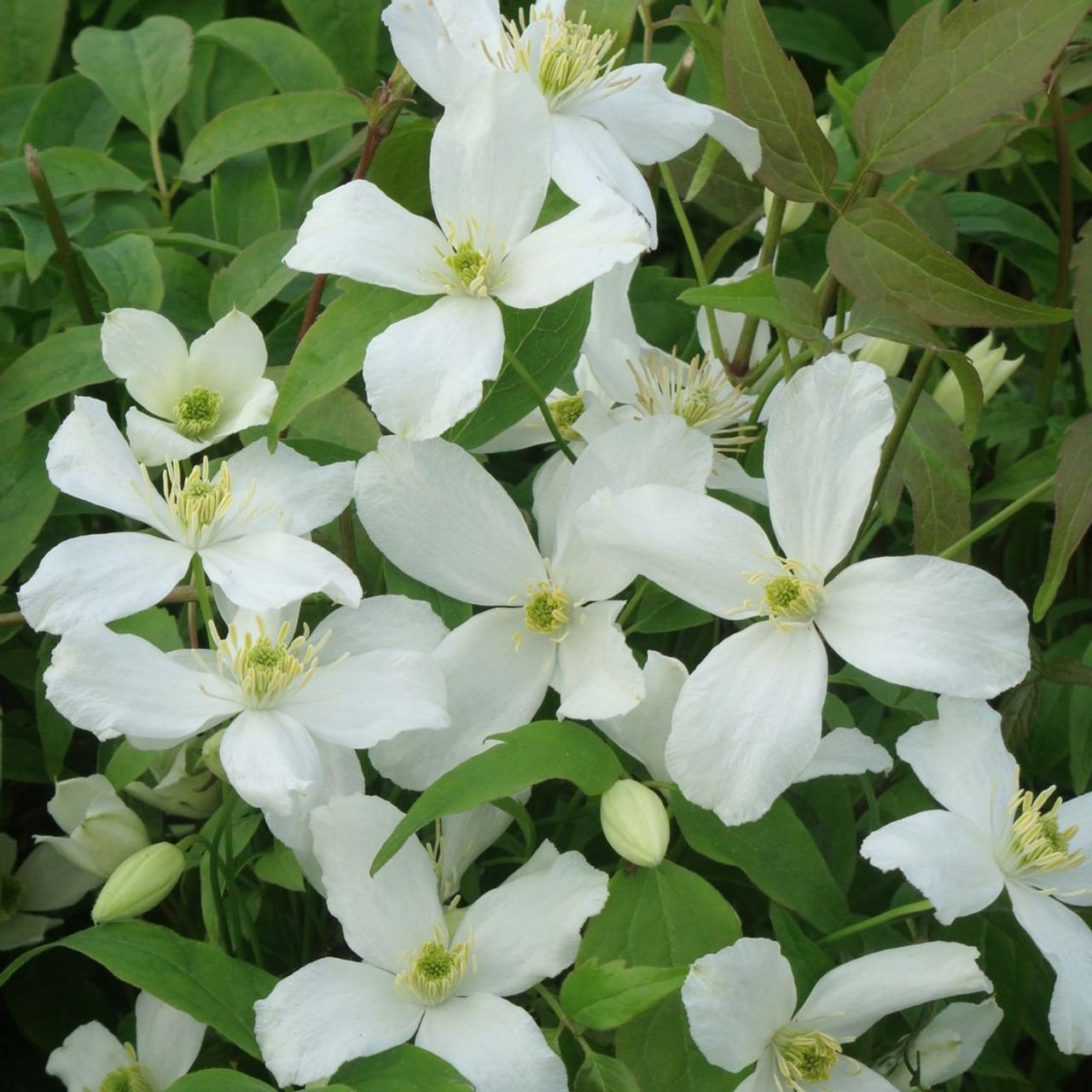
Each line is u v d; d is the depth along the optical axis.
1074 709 0.50
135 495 0.45
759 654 0.43
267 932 0.49
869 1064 0.47
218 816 0.46
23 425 0.50
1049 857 0.44
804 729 0.43
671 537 0.44
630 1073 0.42
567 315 0.47
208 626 0.44
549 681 0.45
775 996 0.43
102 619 0.43
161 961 0.43
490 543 0.45
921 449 0.47
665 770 0.45
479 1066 0.42
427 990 0.43
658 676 0.44
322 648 0.45
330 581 0.44
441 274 0.45
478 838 0.46
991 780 0.45
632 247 0.44
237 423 0.46
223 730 0.45
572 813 0.47
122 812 0.46
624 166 0.47
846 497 0.44
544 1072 0.42
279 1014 0.42
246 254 0.51
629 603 0.47
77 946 0.42
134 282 0.51
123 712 0.43
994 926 0.49
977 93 0.44
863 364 0.43
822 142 0.45
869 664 0.43
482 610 0.49
